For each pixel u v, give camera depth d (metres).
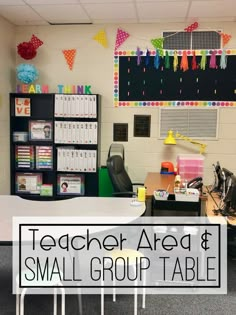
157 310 2.52
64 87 4.43
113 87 4.59
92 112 4.30
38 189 4.57
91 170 4.36
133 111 4.59
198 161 3.88
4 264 3.21
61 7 3.89
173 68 4.47
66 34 4.59
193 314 2.47
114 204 2.74
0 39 4.21
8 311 2.53
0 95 4.25
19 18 4.30
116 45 4.53
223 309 2.54
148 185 3.61
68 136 4.36
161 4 3.76
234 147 4.48
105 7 3.87
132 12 4.04
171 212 3.03
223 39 4.35
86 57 4.59
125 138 4.64
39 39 4.61
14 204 2.74
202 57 4.40
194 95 4.47
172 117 4.54
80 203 2.77
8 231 2.14
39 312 2.53
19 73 4.36
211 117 4.47
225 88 4.41
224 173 3.13
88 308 2.56
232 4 3.72
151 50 4.49
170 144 4.44
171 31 4.43
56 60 4.63
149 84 4.53
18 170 4.55
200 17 4.19
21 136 4.50
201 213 2.96
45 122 4.50
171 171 4.39
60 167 4.41
